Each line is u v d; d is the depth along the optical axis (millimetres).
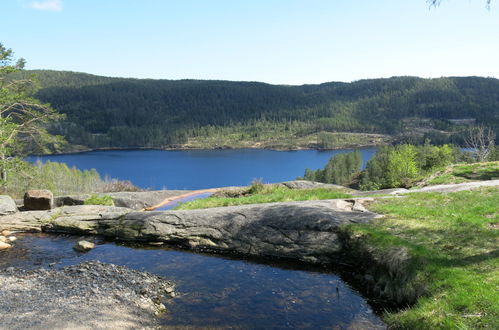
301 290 10828
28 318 8594
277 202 18984
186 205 22156
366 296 10219
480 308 6977
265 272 12422
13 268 13258
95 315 8938
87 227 18406
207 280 11922
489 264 8578
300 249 13430
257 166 193000
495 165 24516
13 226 19125
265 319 9125
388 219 13195
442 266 8930
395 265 9961
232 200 22000
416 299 8766
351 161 139875
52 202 23359
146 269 13320
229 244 14930
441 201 15258
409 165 49344
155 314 9438
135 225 17359
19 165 31875
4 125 29656
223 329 8633
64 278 11969
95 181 79000
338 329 8539
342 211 14992
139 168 181625
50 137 36875
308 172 131375
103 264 13688
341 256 12648
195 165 196125
